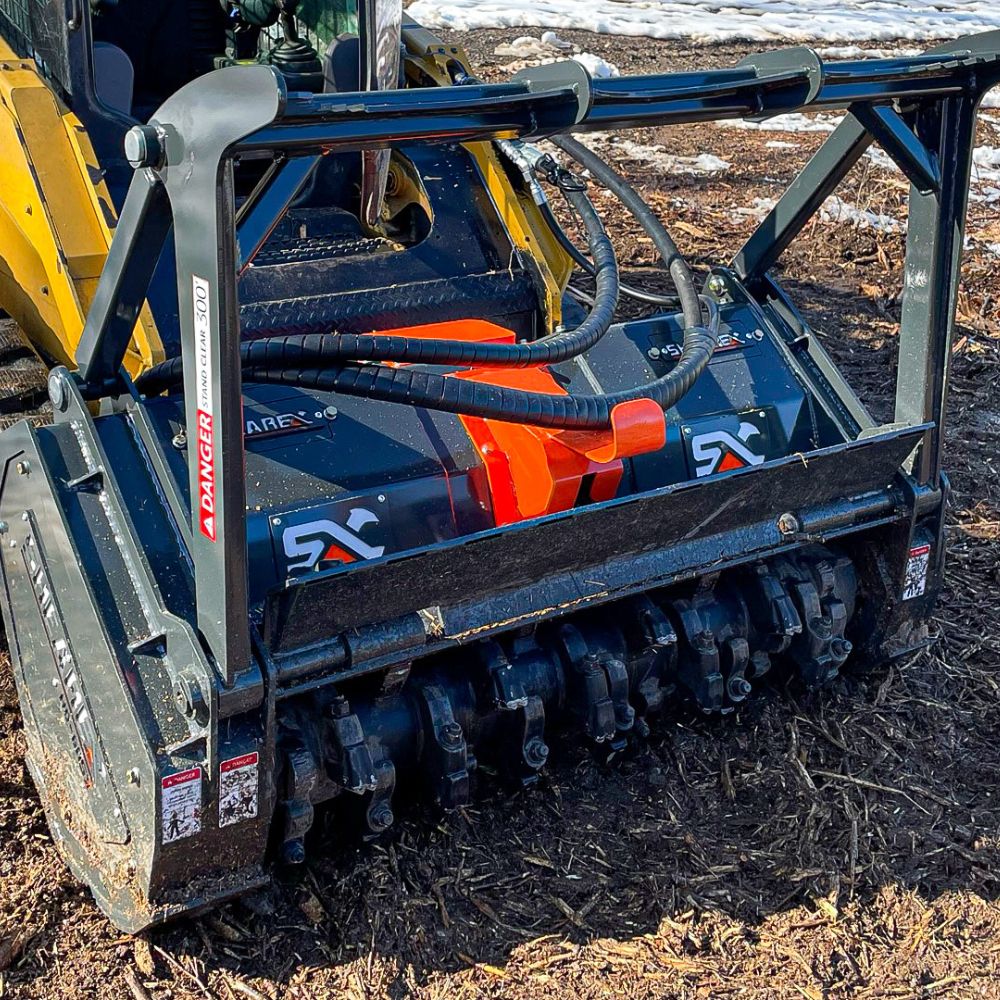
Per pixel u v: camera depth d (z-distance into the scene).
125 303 2.84
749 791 3.51
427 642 2.92
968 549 4.68
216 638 2.60
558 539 2.93
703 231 7.39
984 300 6.82
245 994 2.88
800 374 3.68
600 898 3.16
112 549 2.79
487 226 3.83
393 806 3.35
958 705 3.88
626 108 2.70
